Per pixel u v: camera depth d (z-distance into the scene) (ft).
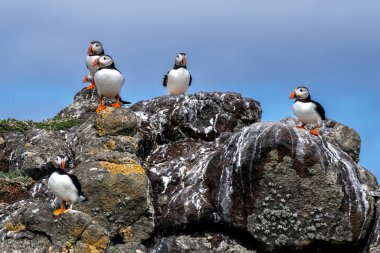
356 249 54.03
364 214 53.21
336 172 53.36
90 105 75.77
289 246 53.42
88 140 60.70
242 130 55.11
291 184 52.85
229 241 54.44
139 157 60.64
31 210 51.93
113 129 60.08
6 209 57.21
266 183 53.06
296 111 55.77
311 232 53.06
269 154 52.90
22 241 51.83
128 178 55.01
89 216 52.49
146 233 55.52
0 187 60.23
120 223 55.06
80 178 55.11
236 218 53.78
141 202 55.21
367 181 58.80
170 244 53.88
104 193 54.80
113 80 60.23
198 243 54.03
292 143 52.90
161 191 57.77
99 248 51.42
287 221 53.16
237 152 54.03
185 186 56.85
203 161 57.82
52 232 51.57
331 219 52.95
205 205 54.60
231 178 54.03
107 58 60.95
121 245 54.19
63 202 52.90
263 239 53.42
